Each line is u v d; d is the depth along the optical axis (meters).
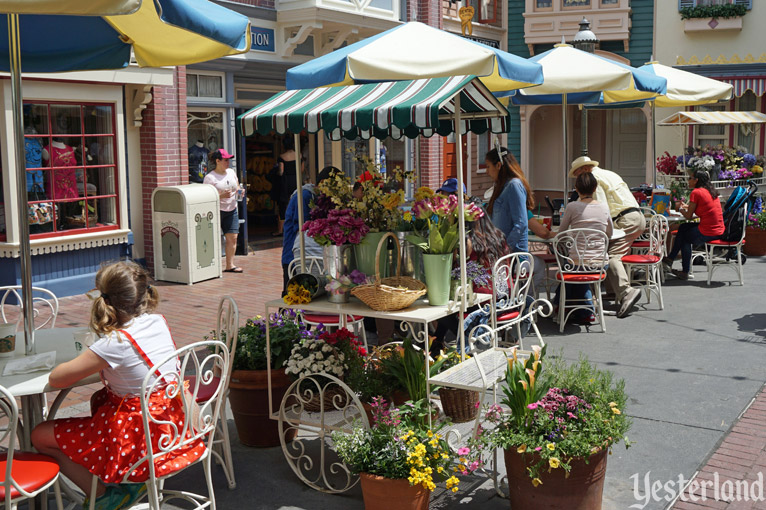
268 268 11.59
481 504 4.16
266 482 4.49
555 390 3.92
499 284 5.54
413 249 4.61
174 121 11.09
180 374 3.52
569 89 8.02
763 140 16.98
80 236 9.73
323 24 13.09
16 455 3.44
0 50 5.02
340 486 4.44
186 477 4.57
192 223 10.30
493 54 4.25
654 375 6.27
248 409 4.89
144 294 3.64
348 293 4.59
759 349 6.99
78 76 9.28
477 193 19.84
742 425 5.19
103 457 3.47
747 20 17.09
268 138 15.53
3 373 3.71
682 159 13.95
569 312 7.95
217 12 4.21
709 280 10.14
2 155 8.93
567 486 3.71
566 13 19.09
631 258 8.91
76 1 3.17
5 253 9.10
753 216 12.40
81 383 3.67
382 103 4.31
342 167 15.35
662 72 11.45
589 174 7.81
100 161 10.12
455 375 4.29
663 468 4.57
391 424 3.99
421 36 4.58
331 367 4.47
